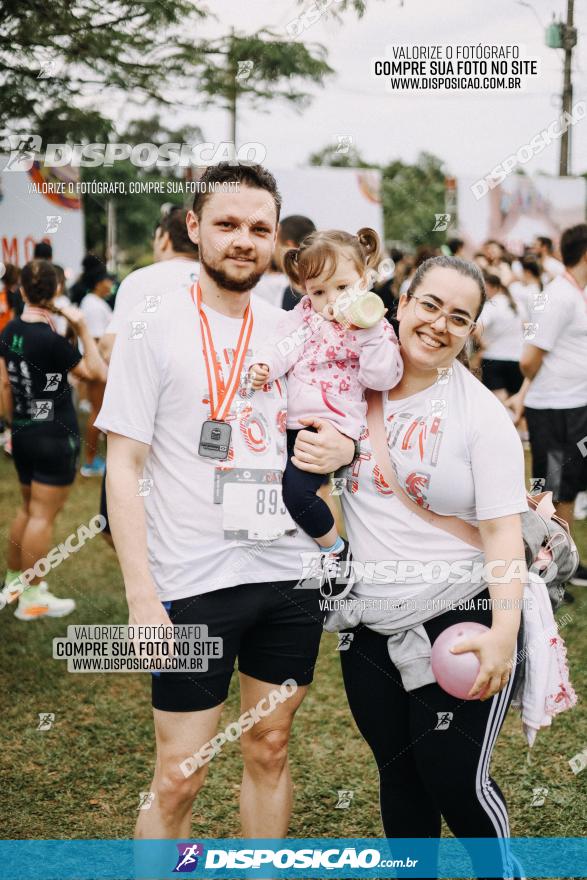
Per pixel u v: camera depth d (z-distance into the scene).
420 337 2.01
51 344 4.35
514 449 2.02
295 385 2.24
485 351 6.08
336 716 3.55
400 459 2.08
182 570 2.12
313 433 2.16
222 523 2.12
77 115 4.46
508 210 7.92
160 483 2.14
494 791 2.12
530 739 2.19
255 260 2.08
